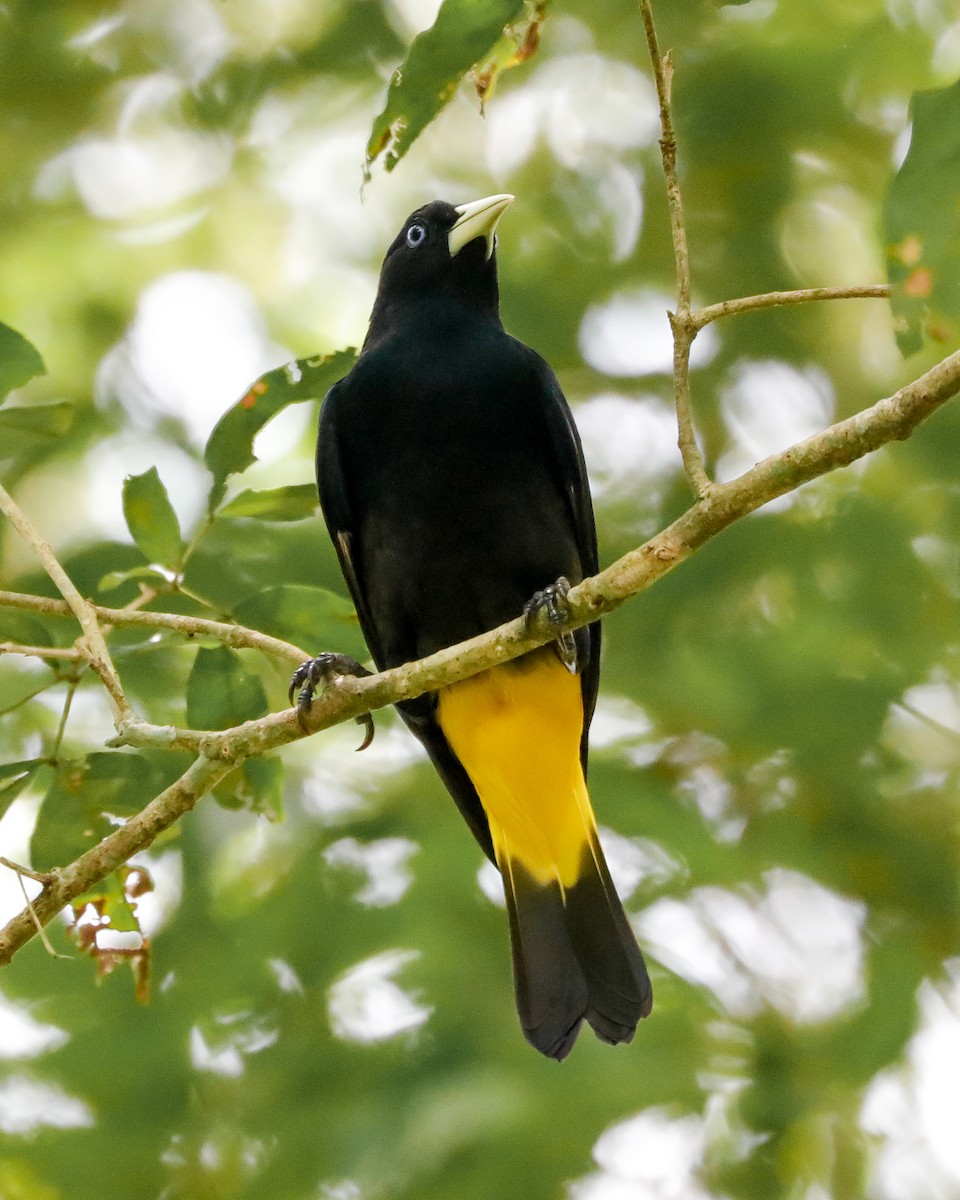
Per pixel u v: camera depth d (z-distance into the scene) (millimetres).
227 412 7895
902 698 11961
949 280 5703
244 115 14719
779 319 13938
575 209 14352
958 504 12742
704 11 13977
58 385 14258
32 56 14828
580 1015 8734
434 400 8969
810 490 12914
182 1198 11117
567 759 8930
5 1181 11062
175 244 15422
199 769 6898
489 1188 10047
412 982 11109
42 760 7762
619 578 6418
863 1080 11023
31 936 6738
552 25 14492
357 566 9508
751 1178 11266
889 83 13797
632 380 13891
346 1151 10156
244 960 11523
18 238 15219
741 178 14125
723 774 12688
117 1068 11156
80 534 13078
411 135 6879
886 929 12367
